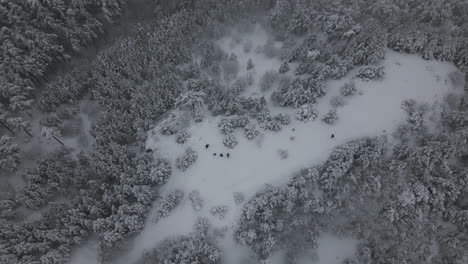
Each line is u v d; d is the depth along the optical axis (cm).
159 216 5422
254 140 6116
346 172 5553
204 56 7206
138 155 6069
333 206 5319
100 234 5103
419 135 5934
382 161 5688
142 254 5175
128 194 5428
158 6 7806
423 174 5462
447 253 5122
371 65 6794
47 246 4981
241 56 7506
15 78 6266
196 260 4809
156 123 6525
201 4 7769
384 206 5328
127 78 6962
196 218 5447
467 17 7281
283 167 5834
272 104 6625
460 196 5391
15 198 5456
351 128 6175
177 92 6669
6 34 6581
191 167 5931
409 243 5150
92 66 7056
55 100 6569
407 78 6762
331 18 7194
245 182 5738
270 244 4950
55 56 6919
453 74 6750
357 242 5228
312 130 6188
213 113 6506
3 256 4756
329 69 6656
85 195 5447
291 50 7162
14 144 5866
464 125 5938
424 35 7050
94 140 6231
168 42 7238
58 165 5788
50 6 6869
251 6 7838
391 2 7444
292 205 5262
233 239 5250
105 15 7306
